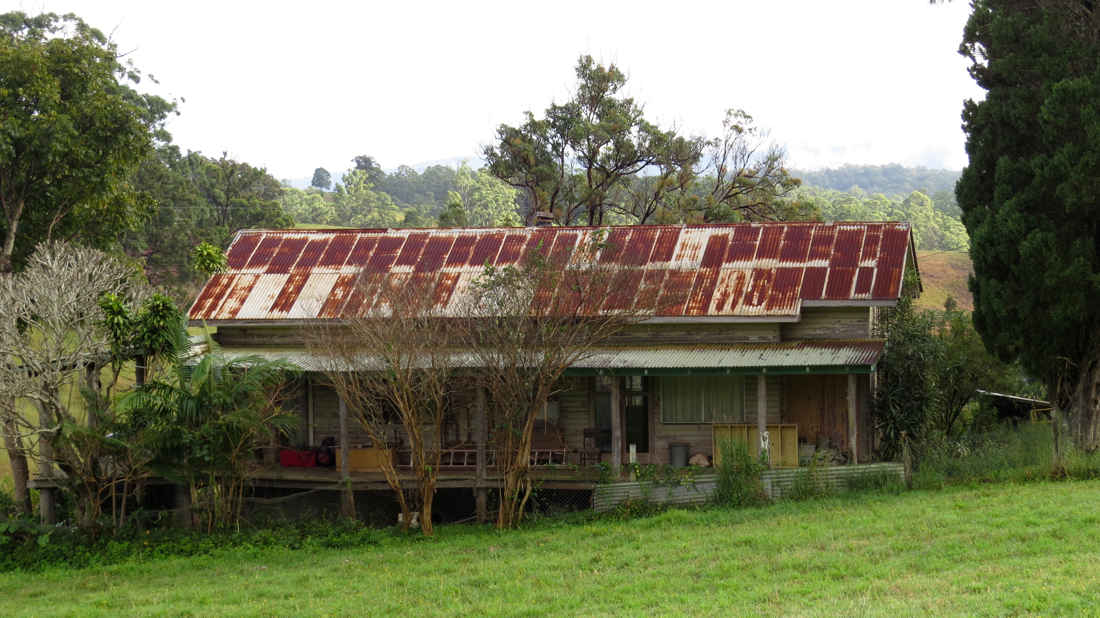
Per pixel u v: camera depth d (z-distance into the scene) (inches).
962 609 447.8
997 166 830.5
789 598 507.8
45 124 1045.2
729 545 642.8
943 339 999.6
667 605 514.0
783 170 1920.5
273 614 570.6
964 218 863.1
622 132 1841.8
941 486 764.6
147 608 602.2
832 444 887.1
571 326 781.3
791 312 853.8
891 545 599.5
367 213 5590.6
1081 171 745.6
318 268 1007.0
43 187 1107.3
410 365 751.1
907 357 888.9
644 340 911.0
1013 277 806.5
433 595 588.7
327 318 903.1
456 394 875.4
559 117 1907.0
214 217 3031.5
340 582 641.6
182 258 2615.7
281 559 730.8
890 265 885.2
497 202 5191.9
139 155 1173.7
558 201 1905.8
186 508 792.9
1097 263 800.3
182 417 776.9
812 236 948.0
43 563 751.1
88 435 753.0
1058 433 799.1
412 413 764.6
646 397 933.8
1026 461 804.0
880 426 878.4
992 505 679.7
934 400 892.0
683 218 1840.6
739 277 908.0
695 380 923.4
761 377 815.1
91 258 892.0
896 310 977.5
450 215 2050.9
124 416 797.9
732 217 1738.4
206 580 676.7
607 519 775.7
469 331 775.1
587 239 995.9
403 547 742.5
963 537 598.9
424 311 785.6
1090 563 508.1
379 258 1010.7
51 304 810.2
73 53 1110.4
